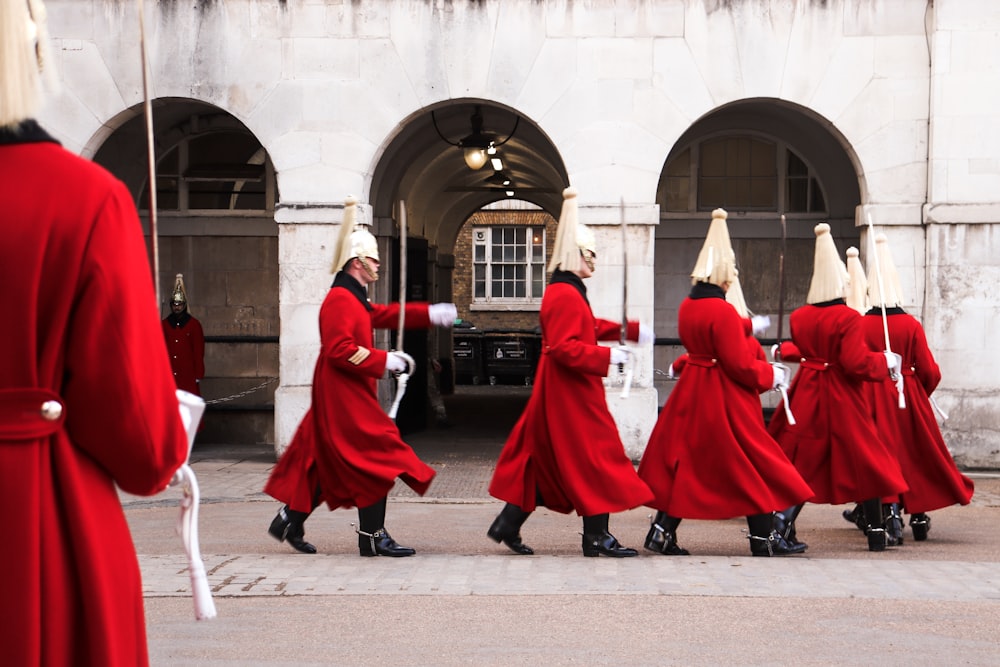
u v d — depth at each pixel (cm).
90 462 230
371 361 752
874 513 839
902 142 1341
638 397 1323
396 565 728
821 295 859
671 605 612
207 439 1580
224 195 1588
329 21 1352
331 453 762
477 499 1102
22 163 221
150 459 228
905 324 910
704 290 791
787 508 778
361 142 1356
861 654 517
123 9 1355
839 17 1337
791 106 1355
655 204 1344
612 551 766
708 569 719
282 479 786
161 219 1581
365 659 504
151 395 226
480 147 1584
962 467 1320
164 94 1356
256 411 1577
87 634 224
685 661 503
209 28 1355
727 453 769
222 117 1563
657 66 1345
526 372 3005
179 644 528
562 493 773
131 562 236
